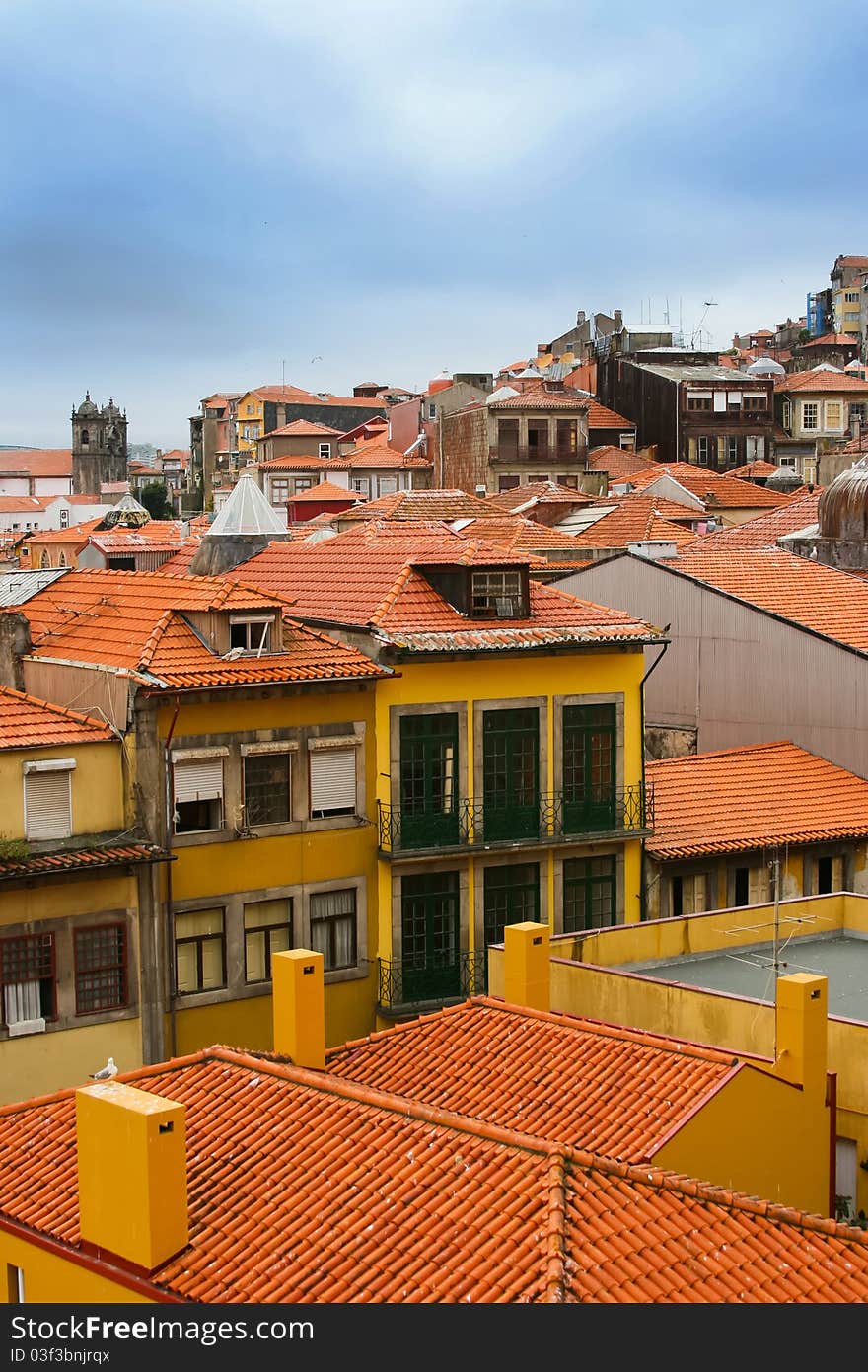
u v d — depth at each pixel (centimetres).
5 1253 2009
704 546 7044
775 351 17550
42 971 3341
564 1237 1789
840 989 3108
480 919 4034
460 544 4366
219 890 3638
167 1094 2269
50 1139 2197
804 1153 2458
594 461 11050
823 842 4353
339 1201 1923
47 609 4222
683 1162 2283
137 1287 1819
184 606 3775
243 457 15450
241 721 3662
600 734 4206
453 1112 2381
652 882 4209
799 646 4772
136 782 3494
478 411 10762
